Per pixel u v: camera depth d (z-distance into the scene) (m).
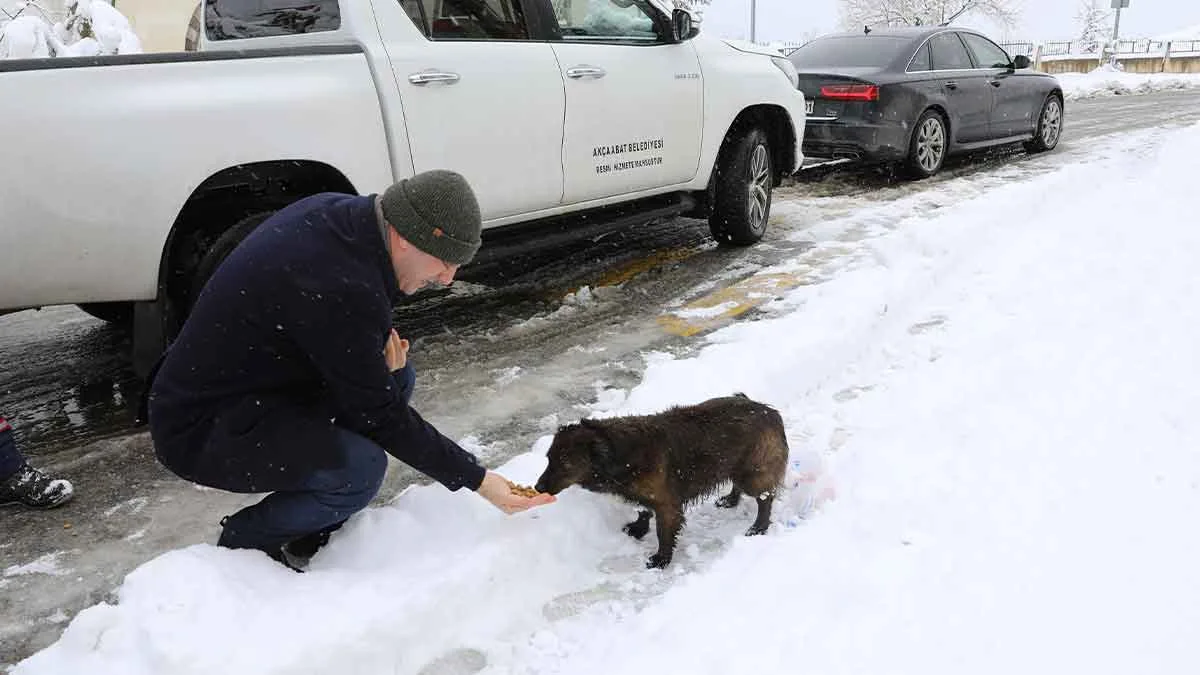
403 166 4.13
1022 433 3.51
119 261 3.40
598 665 2.43
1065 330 4.65
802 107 7.00
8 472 3.17
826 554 2.79
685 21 5.63
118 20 6.89
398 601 2.45
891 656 2.30
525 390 4.29
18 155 3.10
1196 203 7.12
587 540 3.05
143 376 3.73
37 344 4.97
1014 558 2.69
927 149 9.28
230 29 4.55
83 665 2.22
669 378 4.16
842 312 4.80
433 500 2.98
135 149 3.31
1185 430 3.47
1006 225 6.89
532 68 4.70
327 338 2.23
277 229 2.26
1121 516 2.89
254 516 2.60
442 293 5.82
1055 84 11.06
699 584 2.74
